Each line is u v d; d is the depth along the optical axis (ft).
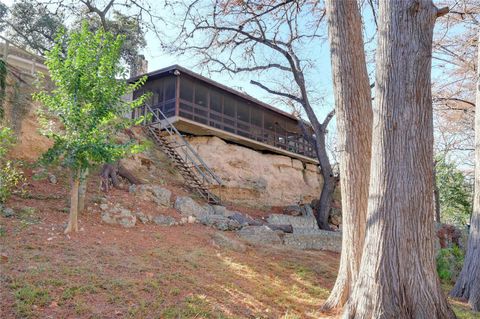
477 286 28.27
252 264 28.30
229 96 63.82
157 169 50.47
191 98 56.80
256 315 18.85
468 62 51.85
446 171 94.43
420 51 16.92
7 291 15.93
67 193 34.58
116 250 24.61
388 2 17.80
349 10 22.72
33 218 27.50
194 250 28.58
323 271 30.22
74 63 26.91
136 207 35.96
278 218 51.80
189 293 19.81
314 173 80.64
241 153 62.08
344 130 22.15
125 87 28.78
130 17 57.93
